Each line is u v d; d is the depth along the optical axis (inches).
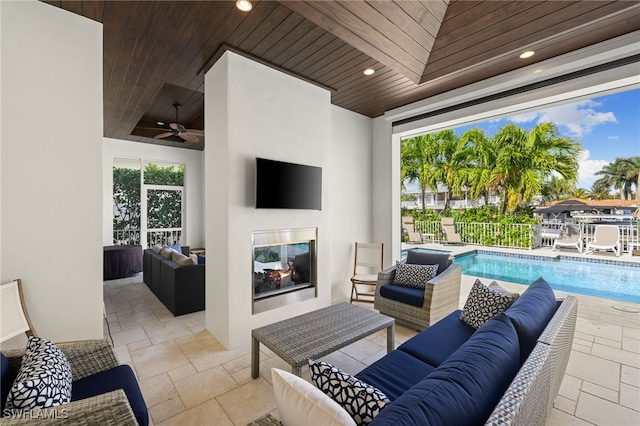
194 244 279.3
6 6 74.4
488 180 356.2
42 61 78.7
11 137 74.8
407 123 164.7
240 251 108.1
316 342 76.2
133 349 103.3
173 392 78.4
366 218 179.6
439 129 163.5
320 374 42.6
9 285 70.7
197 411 71.0
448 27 106.7
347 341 77.7
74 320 83.0
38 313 77.9
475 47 107.5
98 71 87.0
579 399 74.4
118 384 54.9
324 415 32.6
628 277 215.2
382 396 37.6
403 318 119.6
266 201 111.1
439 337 77.7
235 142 106.3
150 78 125.6
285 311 123.2
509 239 307.9
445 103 143.4
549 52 104.6
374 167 182.9
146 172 258.2
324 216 138.3
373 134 183.6
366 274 175.0
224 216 107.2
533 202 332.8
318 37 98.0
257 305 113.8
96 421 40.2
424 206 408.2
